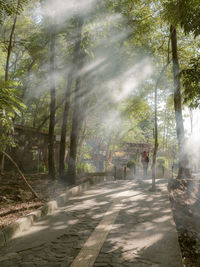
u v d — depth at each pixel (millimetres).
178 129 13266
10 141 9602
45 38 15539
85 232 5484
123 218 6582
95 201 8969
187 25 6430
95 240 4961
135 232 5418
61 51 17422
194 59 6238
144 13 15359
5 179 11398
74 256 4238
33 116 25188
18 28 18359
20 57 20328
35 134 19938
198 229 5723
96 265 3885
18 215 6586
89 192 11070
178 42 16734
